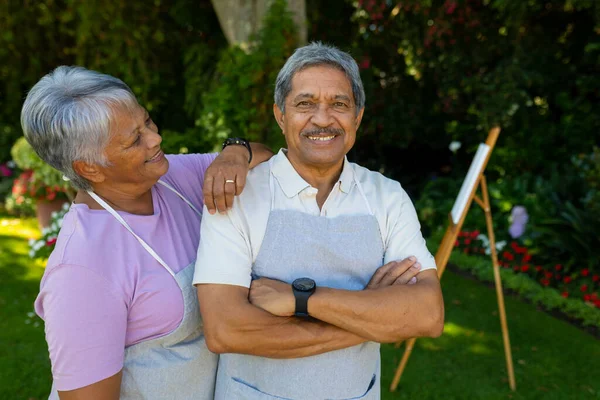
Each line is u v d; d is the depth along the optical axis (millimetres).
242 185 1280
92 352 1128
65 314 1114
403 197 1459
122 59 6027
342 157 1392
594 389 3010
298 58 1326
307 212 1363
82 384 1124
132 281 1213
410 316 1256
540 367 3236
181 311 1268
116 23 5723
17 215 6395
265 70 4613
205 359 1346
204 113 5277
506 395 2914
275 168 1390
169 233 1337
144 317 1234
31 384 2805
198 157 1634
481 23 5992
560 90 6328
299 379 1281
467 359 3314
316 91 1297
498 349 3465
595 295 4203
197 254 1301
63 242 1187
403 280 1339
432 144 7508
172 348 1294
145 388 1262
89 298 1134
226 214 1297
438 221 6004
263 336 1207
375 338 1245
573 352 3463
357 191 1418
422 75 7012
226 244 1274
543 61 6051
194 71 6070
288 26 4543
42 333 3389
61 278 1133
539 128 6336
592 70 6211
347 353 1308
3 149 7266
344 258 1338
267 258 1310
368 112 6949
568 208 4770
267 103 4727
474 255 5301
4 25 6277
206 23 6270
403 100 7055
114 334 1164
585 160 5340
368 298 1229
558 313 4180
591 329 3912
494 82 5680
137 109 1240
